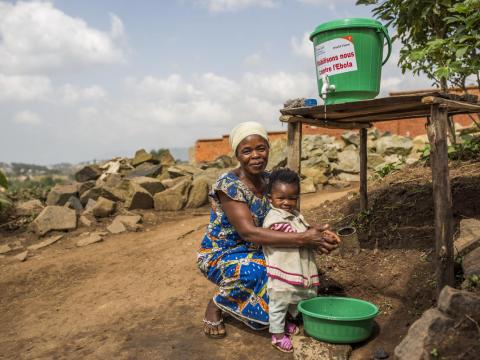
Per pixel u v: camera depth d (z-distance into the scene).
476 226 3.48
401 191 4.42
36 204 8.41
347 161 10.07
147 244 6.25
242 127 3.17
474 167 4.50
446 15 4.65
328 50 3.27
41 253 6.51
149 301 4.32
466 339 2.43
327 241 2.97
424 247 3.61
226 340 3.37
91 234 7.06
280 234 3.00
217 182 3.23
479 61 4.10
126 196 8.31
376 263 3.69
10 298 5.06
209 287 4.42
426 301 3.19
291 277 3.04
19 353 3.63
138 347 3.42
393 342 2.97
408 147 10.19
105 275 5.29
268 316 3.15
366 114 3.62
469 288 2.89
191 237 6.23
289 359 3.03
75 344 3.64
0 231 7.55
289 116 3.52
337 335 2.89
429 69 4.86
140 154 11.24
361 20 3.17
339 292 3.67
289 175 3.16
